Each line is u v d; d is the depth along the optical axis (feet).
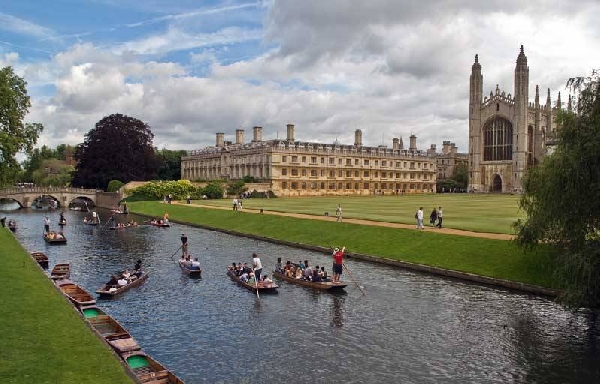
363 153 458.09
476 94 498.28
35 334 56.70
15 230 196.75
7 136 174.40
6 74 193.16
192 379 58.65
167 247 154.30
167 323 78.69
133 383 46.70
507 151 481.05
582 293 72.23
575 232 78.95
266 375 59.62
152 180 396.16
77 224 226.38
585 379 58.34
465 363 62.90
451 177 599.98
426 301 88.89
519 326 75.77
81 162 398.83
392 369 61.16
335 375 59.52
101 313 75.10
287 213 205.36
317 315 82.07
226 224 201.98
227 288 100.32
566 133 77.82
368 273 111.34
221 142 502.79
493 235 126.21
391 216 184.85
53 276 101.76
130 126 394.73
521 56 457.68
